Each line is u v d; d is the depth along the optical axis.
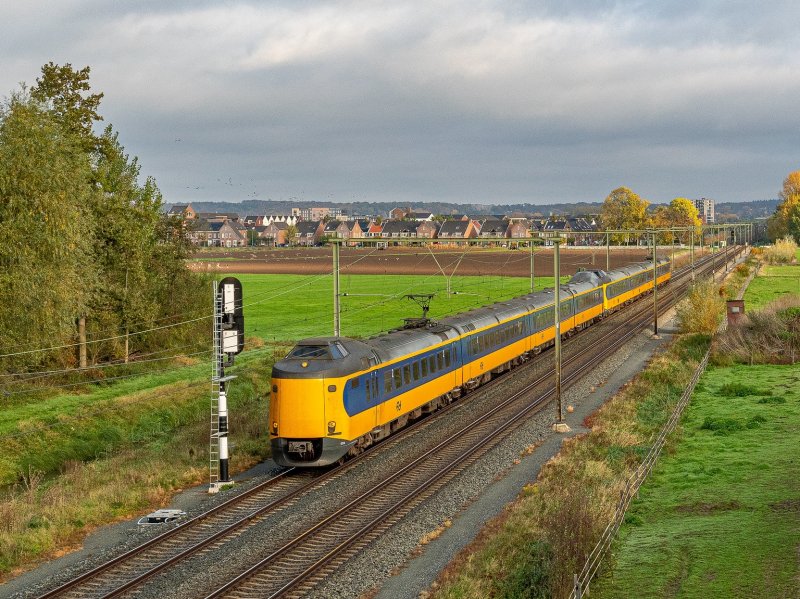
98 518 26.81
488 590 20.25
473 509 26.89
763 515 25.61
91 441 42.59
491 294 104.69
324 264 156.25
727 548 22.89
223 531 24.42
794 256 157.25
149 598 20.02
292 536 24.12
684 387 48.12
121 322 61.16
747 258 160.62
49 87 59.84
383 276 133.88
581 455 32.81
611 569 21.73
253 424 40.72
